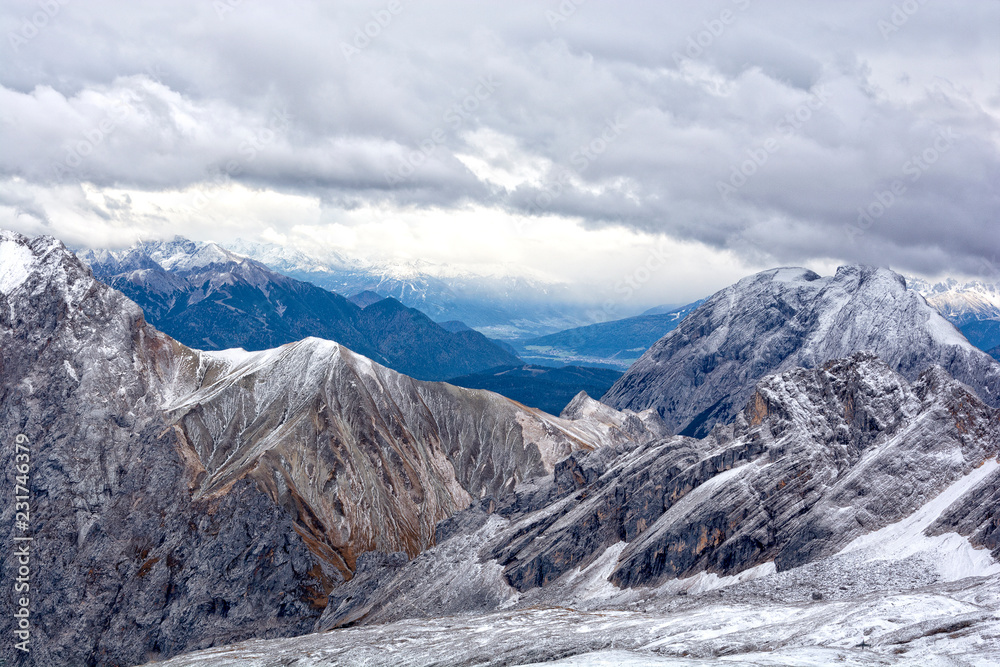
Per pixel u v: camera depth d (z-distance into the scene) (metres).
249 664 177.88
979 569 152.38
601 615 175.25
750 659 125.56
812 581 166.50
